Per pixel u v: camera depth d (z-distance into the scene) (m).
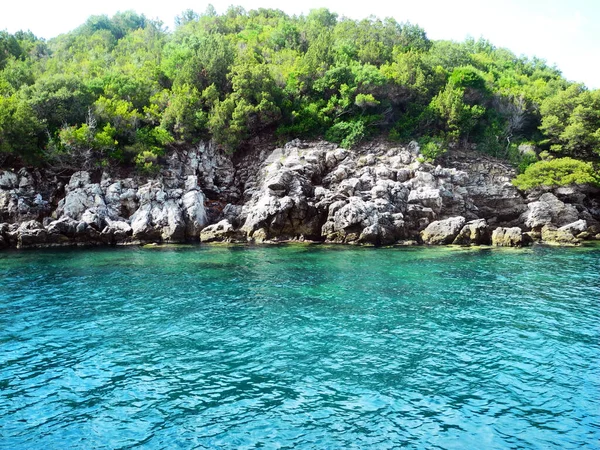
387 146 65.25
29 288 30.41
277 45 88.50
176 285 31.52
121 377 17.53
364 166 59.25
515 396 16.17
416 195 55.62
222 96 68.62
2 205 49.38
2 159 53.62
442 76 78.12
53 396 16.05
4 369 18.17
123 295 28.95
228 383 17.06
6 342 21.00
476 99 78.75
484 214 62.81
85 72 73.81
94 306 26.56
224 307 26.55
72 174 54.62
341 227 51.09
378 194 54.34
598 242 55.31
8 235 46.31
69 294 29.06
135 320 24.17
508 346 20.84
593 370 18.30
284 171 54.31
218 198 61.09
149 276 34.12
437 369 18.34
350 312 25.77
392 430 14.03
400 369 18.33
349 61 76.25
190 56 73.75
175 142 60.69
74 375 17.70
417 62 76.62
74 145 53.88
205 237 51.75
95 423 14.35
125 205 53.22
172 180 57.44
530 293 30.25
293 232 53.06
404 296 29.25
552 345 20.97
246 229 52.84
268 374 17.81
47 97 57.25
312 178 57.44
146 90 66.44
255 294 29.39
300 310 26.06
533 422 14.52
